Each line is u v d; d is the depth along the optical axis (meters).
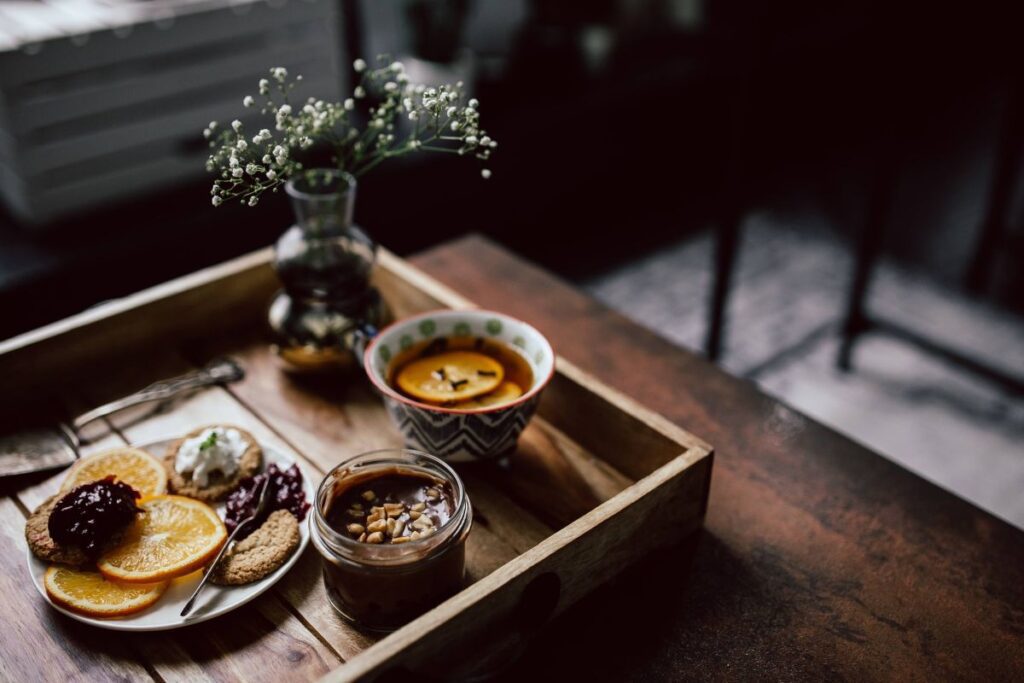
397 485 0.70
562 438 0.82
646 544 0.73
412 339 0.80
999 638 0.69
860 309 1.70
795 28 2.58
